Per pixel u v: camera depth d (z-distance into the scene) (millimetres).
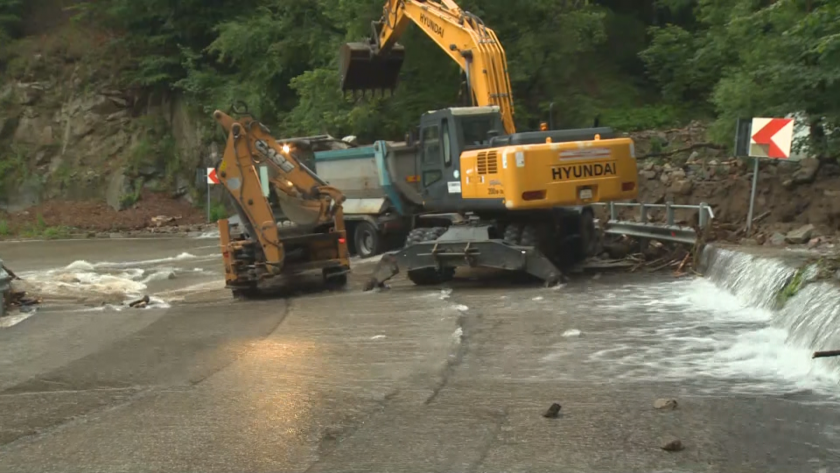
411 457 6344
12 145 38531
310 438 6867
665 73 27578
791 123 13539
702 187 17516
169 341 11211
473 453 6371
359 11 25438
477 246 14031
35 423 7559
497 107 16016
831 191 14953
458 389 8164
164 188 37250
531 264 13781
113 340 11430
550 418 7113
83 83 38688
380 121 25969
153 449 6734
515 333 10500
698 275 13883
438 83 26062
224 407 7852
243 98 33281
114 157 37938
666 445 6270
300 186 15422
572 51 25922
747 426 6734
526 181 13969
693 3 30438
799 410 7109
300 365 9453
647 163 20469
